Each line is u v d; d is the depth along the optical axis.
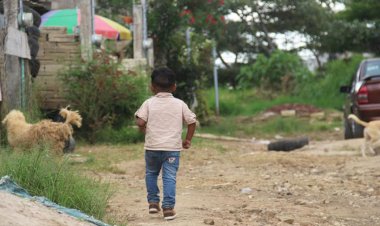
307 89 82.94
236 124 66.12
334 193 22.77
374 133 33.12
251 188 23.55
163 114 17.39
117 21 60.41
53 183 16.53
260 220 17.70
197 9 55.03
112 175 26.56
